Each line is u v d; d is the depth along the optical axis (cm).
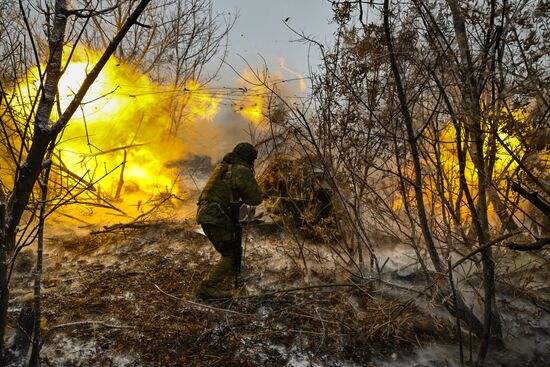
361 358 338
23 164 245
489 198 334
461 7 285
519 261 393
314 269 456
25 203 255
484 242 302
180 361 324
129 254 500
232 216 391
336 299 405
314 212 452
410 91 346
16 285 427
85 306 387
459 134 305
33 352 288
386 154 395
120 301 398
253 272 452
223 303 393
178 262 477
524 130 280
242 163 405
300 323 371
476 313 378
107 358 323
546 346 351
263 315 381
